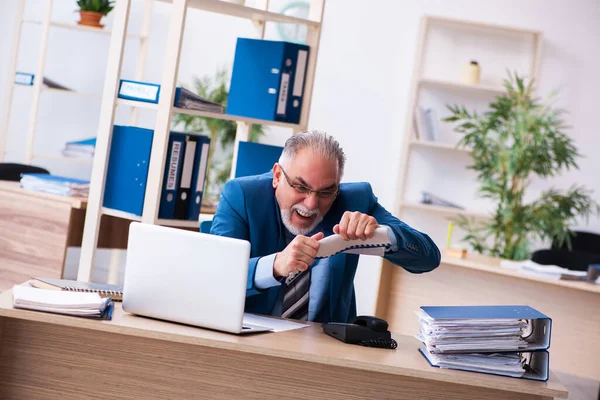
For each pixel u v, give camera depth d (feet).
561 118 23.03
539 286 15.12
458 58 22.95
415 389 7.43
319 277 8.80
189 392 7.52
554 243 21.12
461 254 15.92
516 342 7.28
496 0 22.98
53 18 22.49
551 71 23.03
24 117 22.45
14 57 20.39
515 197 20.61
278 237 8.66
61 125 22.58
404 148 22.44
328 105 23.08
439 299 15.90
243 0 13.05
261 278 7.84
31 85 20.12
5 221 14.26
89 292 8.00
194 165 12.31
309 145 8.27
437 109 23.11
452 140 23.17
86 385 7.58
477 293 15.61
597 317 14.74
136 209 11.89
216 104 12.32
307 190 8.30
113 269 20.06
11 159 22.49
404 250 8.29
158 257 7.40
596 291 14.20
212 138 22.17
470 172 23.15
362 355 7.22
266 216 8.64
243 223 8.62
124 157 12.05
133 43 22.59
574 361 14.89
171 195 12.08
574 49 22.95
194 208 12.44
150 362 7.53
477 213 21.98
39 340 7.57
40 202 13.97
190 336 6.95
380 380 7.44
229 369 7.49
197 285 7.29
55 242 13.83
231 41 22.81
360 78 22.94
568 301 14.93
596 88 22.97
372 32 22.86
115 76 11.92
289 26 22.79
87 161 20.62
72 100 22.61
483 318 7.25
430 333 7.30
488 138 20.85
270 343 7.12
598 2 22.86
